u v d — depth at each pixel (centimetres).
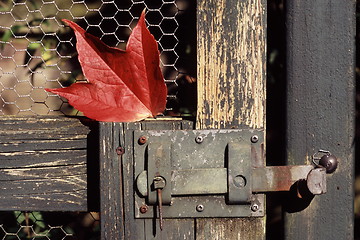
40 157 113
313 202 110
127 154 110
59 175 113
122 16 126
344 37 109
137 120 111
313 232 111
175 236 111
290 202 111
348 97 109
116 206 111
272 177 109
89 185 113
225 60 110
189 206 110
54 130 112
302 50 110
